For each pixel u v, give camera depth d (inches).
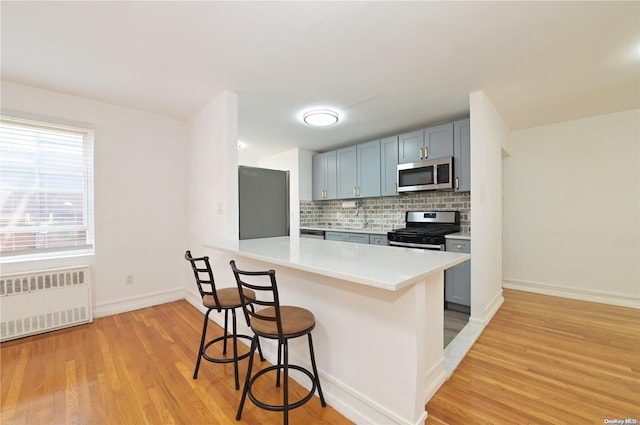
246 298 60.5
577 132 129.6
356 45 72.3
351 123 136.7
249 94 102.9
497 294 119.9
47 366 76.5
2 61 80.6
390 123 136.6
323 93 102.0
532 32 66.6
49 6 57.8
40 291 95.6
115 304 115.5
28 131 97.9
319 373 65.6
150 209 125.3
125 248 118.3
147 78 91.1
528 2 56.8
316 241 97.7
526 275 143.5
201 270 69.3
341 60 79.8
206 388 67.9
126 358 81.0
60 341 90.9
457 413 58.2
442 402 61.6
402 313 51.8
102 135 112.2
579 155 129.3
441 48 73.4
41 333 95.9
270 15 60.9
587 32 66.4
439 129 128.7
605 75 87.8
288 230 122.1
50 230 102.0
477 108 99.6
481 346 86.1
